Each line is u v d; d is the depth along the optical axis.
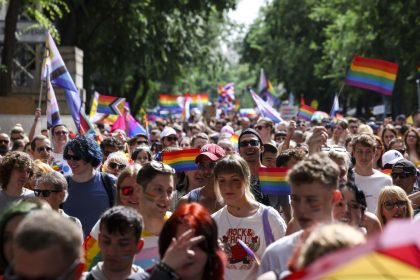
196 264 4.18
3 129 19.20
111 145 11.02
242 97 90.88
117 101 18.47
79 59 23.86
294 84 57.78
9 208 4.34
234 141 14.66
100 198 7.55
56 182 6.59
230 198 6.21
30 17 22.95
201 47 36.25
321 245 3.40
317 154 4.61
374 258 2.94
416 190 8.87
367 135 8.58
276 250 4.71
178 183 8.69
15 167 7.19
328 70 51.47
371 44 36.00
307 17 57.22
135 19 29.33
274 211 6.27
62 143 11.30
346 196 5.46
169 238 4.35
